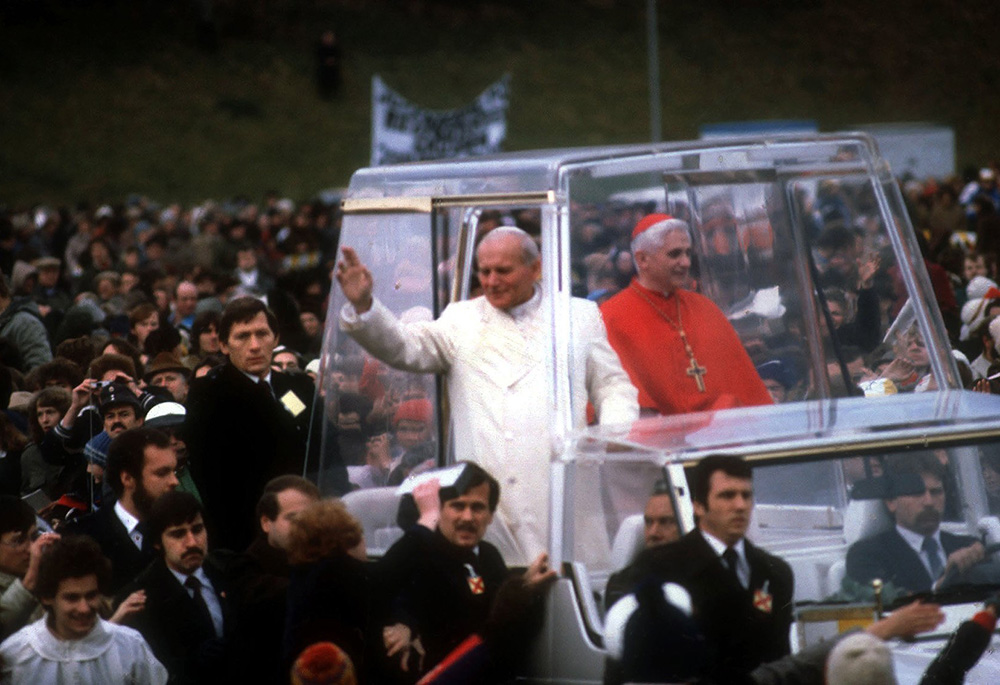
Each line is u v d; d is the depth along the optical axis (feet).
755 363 76.48
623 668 49.88
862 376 74.49
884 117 435.94
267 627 54.49
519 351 60.39
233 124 439.63
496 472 59.16
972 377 85.87
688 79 458.91
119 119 437.17
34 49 465.47
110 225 218.79
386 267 65.21
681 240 73.00
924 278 72.43
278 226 267.39
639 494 51.62
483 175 61.98
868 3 482.69
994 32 466.29
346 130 439.63
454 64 472.44
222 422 69.67
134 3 491.72
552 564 52.85
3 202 392.68
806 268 76.23
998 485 55.77
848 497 53.62
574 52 474.49
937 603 52.95
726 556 50.55
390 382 63.36
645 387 72.95
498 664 51.85
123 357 80.59
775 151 70.54
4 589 58.85
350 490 63.05
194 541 57.67
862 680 49.26
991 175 265.54
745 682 49.60
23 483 74.28
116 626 55.01
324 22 493.36
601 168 63.46
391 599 53.36
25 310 111.04
